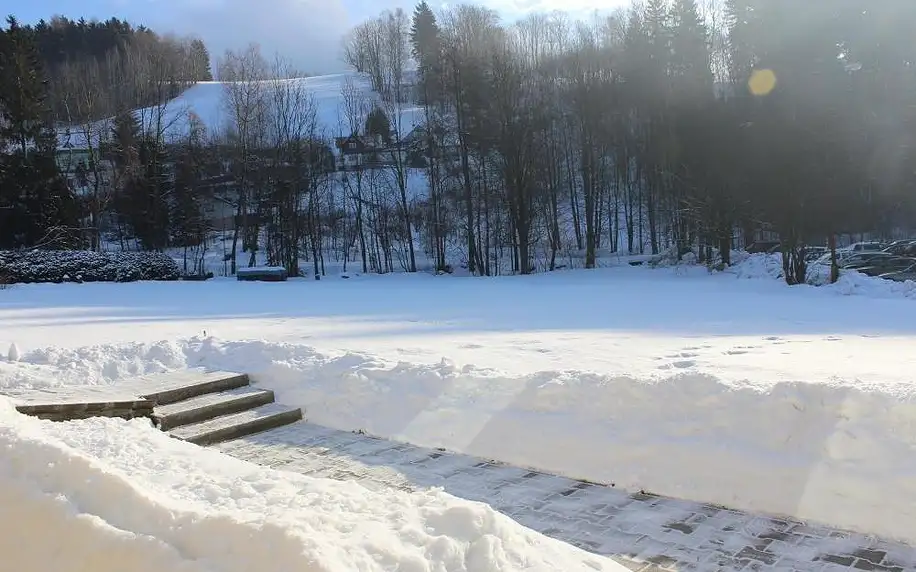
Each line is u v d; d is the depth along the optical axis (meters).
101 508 3.18
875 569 3.76
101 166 47.06
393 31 89.25
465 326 13.17
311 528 2.83
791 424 4.89
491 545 2.91
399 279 37.12
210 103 78.50
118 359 8.43
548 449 5.59
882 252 27.36
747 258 30.89
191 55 99.88
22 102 40.41
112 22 97.06
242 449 6.18
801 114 24.89
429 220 45.00
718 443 5.03
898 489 4.25
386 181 48.28
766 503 4.59
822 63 25.41
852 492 4.38
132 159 45.12
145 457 4.38
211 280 36.00
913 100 26.64
